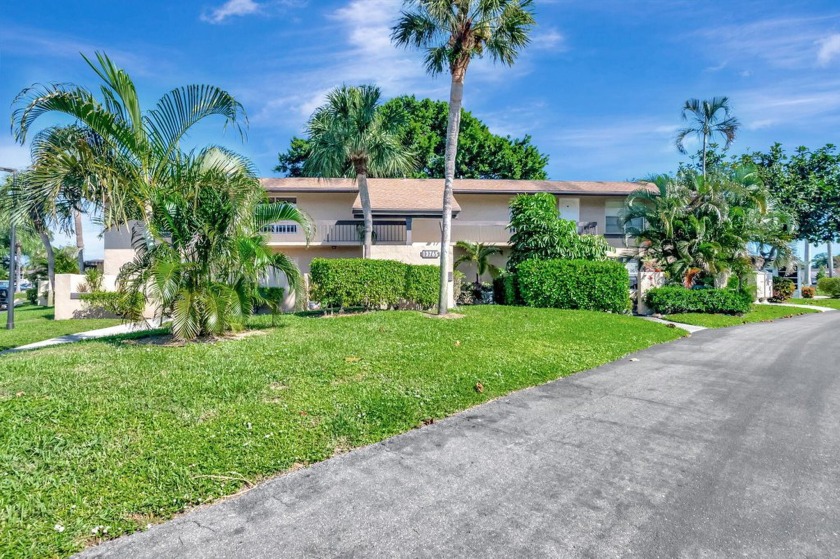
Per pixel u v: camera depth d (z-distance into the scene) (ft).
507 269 66.28
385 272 45.16
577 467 13.83
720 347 35.60
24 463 13.25
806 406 20.03
